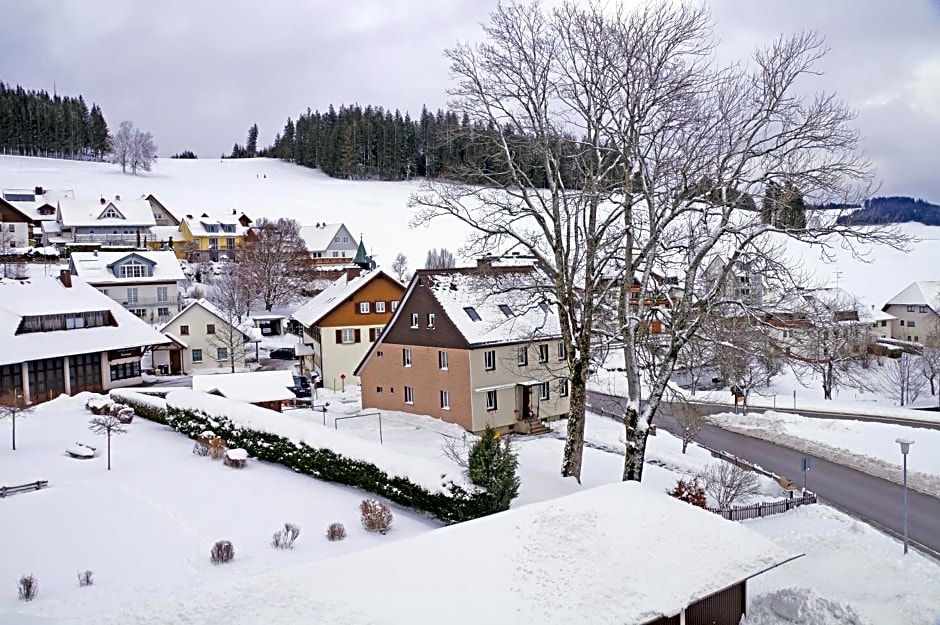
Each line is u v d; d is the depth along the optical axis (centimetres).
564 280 2594
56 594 1421
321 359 5356
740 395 5462
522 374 4041
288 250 8825
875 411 5138
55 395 4525
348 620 1112
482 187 2795
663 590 1308
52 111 18188
